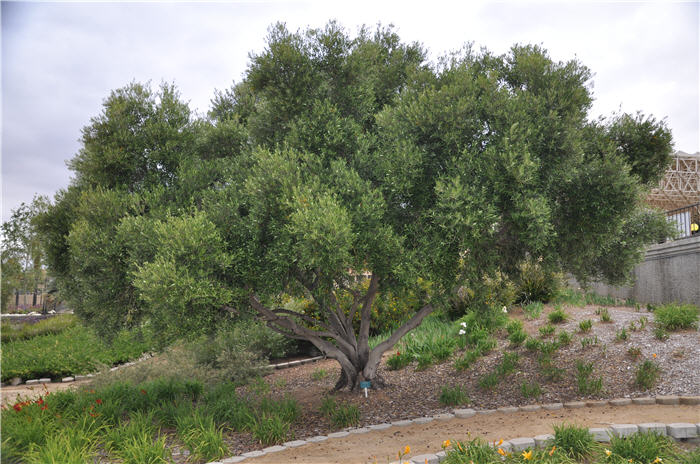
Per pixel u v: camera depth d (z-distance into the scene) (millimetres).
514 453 4898
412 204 6586
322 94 7340
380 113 6910
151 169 7652
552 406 6777
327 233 5289
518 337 9797
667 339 8375
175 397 7703
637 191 6582
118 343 13391
